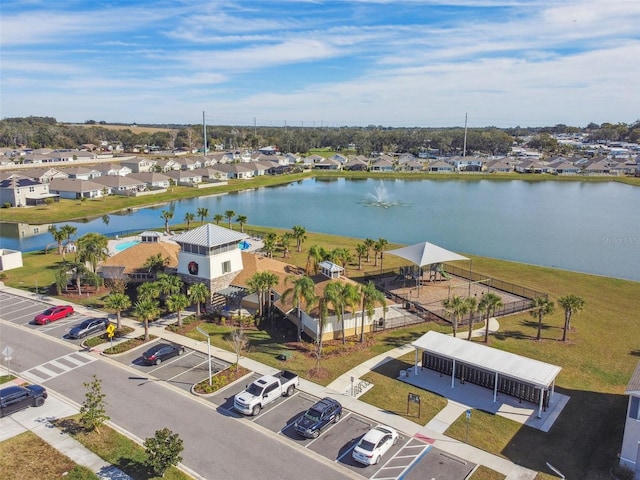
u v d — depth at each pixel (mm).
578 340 52594
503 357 41500
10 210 139125
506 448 33562
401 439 34375
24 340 50844
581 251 103125
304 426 34344
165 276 57750
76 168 187375
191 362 46250
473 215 143250
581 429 36000
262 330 54344
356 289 50094
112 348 48312
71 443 33469
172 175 195750
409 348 50156
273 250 90312
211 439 34156
